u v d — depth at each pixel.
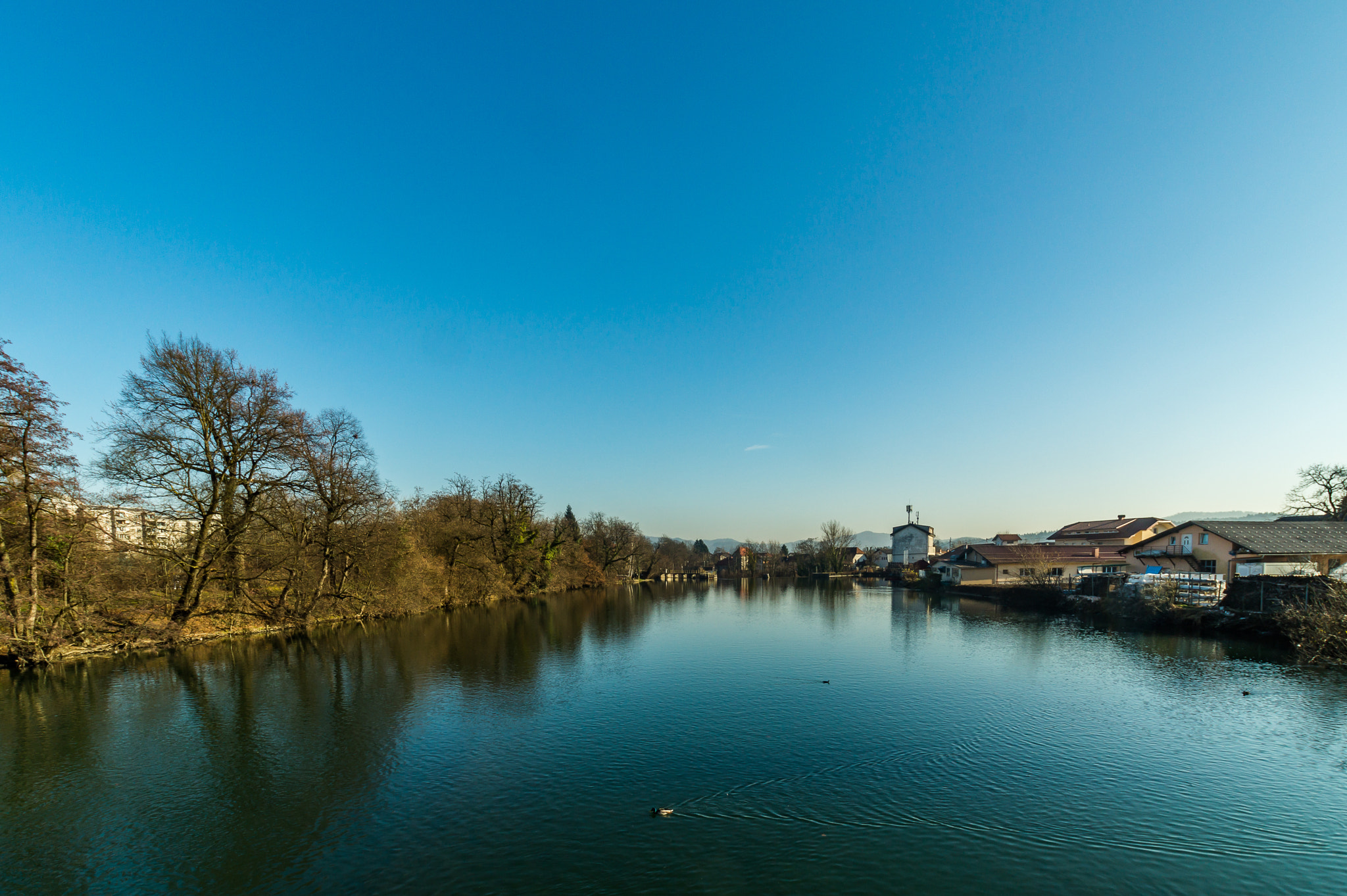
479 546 64.25
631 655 32.50
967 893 10.36
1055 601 51.53
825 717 20.62
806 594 78.56
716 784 15.09
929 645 34.88
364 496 42.44
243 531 33.78
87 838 12.64
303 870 11.28
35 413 25.75
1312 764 16.03
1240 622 33.84
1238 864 11.26
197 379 31.30
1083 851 11.73
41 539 27.59
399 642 36.66
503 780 15.42
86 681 25.91
